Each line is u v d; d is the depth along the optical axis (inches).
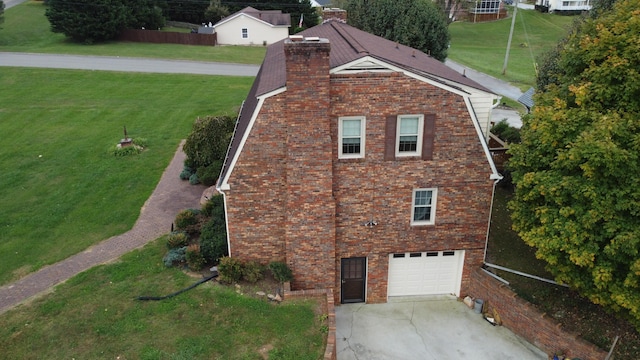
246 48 2480.3
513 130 1069.8
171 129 1318.9
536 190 502.9
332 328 549.3
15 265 702.5
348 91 556.7
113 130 1298.0
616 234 457.7
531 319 583.8
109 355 515.2
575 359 538.9
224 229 696.4
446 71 764.0
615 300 470.9
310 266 631.2
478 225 641.0
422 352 590.2
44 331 551.8
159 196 930.7
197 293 611.5
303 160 572.1
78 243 761.6
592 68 501.0
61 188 959.0
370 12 1489.9
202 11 2992.1
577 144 460.4
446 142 593.0
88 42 2315.5
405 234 639.1
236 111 1354.6
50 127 1305.4
